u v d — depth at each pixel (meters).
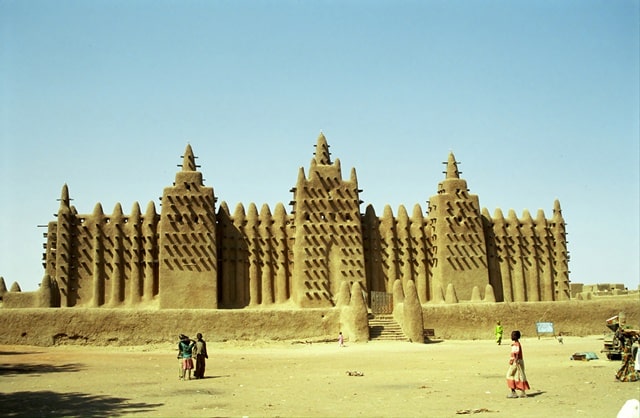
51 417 16.64
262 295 52.75
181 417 16.34
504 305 47.16
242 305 52.03
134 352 38.44
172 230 51.09
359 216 53.84
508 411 16.48
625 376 21.86
